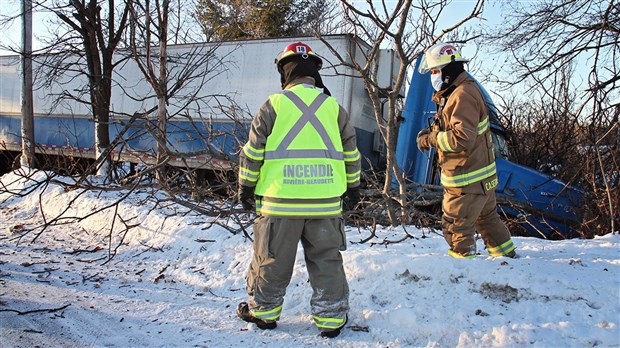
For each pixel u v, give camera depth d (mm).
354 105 10945
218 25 14156
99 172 11523
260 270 3648
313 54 3795
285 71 3766
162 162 6355
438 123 4434
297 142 3504
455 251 4434
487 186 4266
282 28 22438
